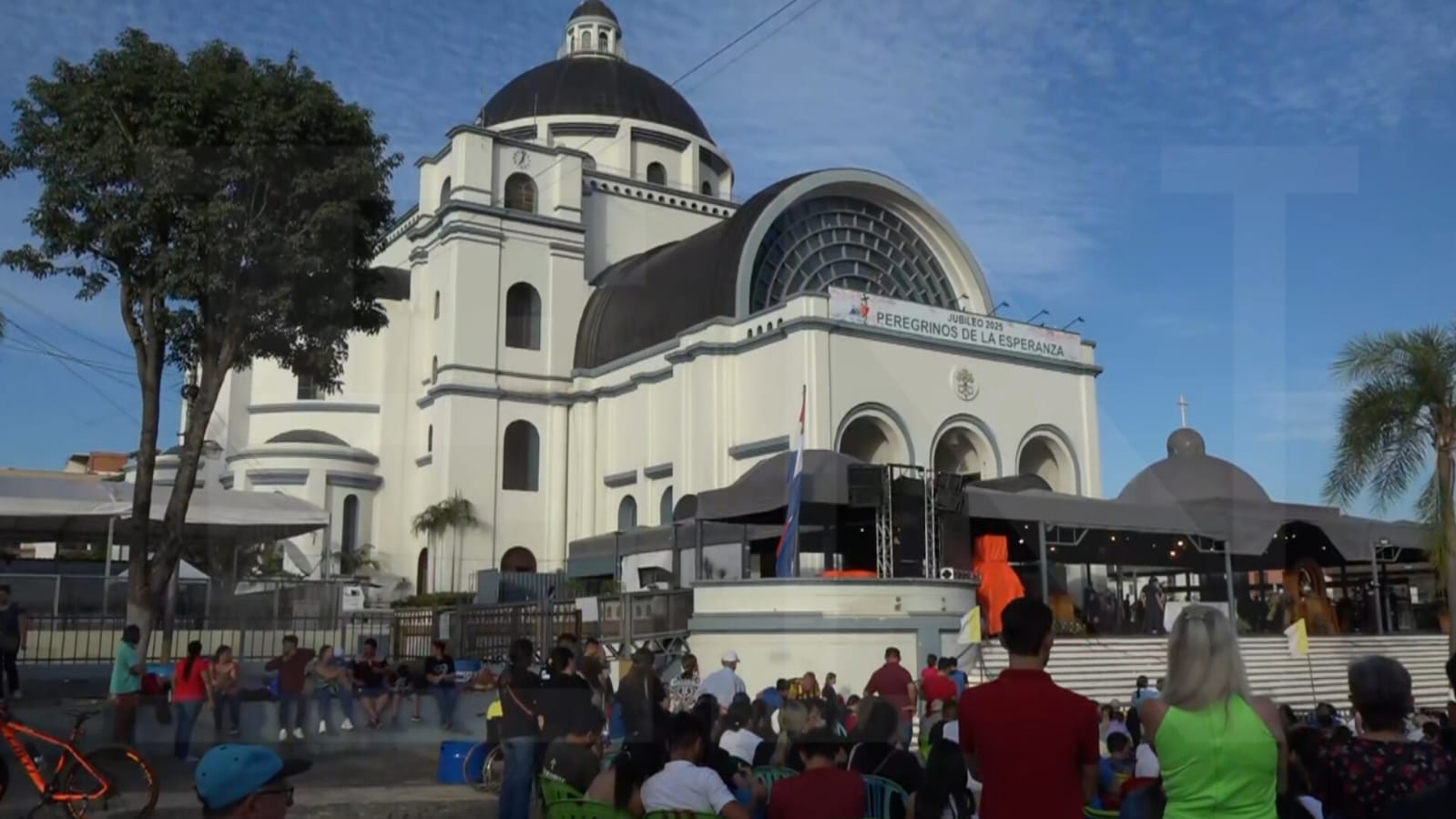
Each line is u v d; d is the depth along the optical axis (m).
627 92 47.50
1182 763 3.79
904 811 4.20
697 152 47.47
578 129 46.31
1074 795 3.81
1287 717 4.36
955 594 8.30
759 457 29.77
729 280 32.53
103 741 3.69
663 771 4.33
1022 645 4.03
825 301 28.97
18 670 5.45
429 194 38.53
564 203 36.16
